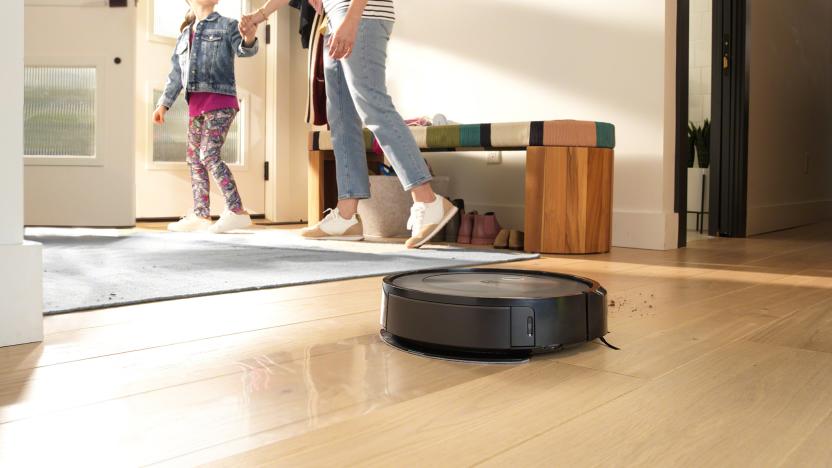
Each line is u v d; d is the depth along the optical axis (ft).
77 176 12.21
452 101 12.31
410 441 2.31
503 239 9.81
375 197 10.71
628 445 2.29
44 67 12.25
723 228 12.61
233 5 14.56
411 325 3.58
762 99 13.60
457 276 4.21
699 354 3.60
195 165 11.48
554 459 2.16
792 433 2.42
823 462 2.16
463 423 2.49
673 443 2.31
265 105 14.93
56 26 12.17
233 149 14.58
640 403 2.75
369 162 11.77
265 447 2.24
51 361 3.27
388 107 8.54
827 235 12.98
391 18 8.47
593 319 3.68
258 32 14.73
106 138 12.17
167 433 2.36
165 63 13.61
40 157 12.16
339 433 2.38
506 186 11.83
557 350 3.65
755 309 5.02
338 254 8.11
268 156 14.92
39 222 12.24
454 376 3.12
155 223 13.16
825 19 17.89
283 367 3.22
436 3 12.39
